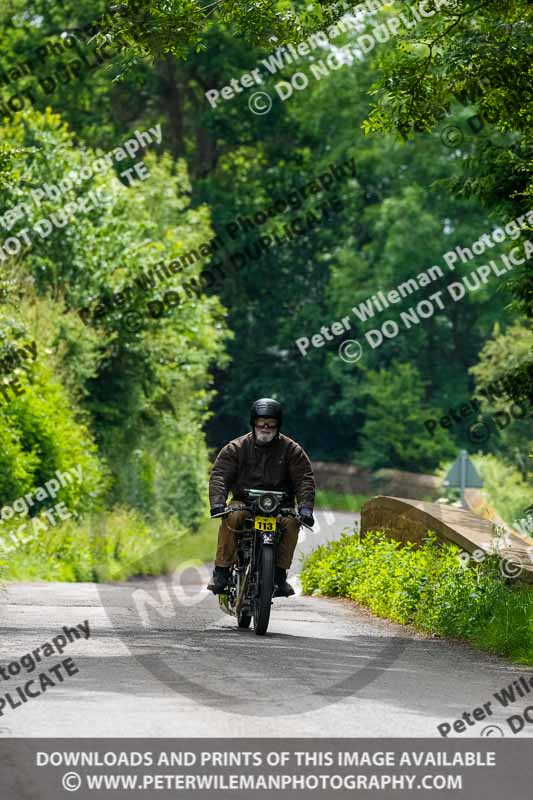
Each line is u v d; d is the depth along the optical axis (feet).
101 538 271.08
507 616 121.90
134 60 146.30
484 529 164.04
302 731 69.10
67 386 300.20
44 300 299.79
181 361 354.95
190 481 379.35
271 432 117.29
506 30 142.61
